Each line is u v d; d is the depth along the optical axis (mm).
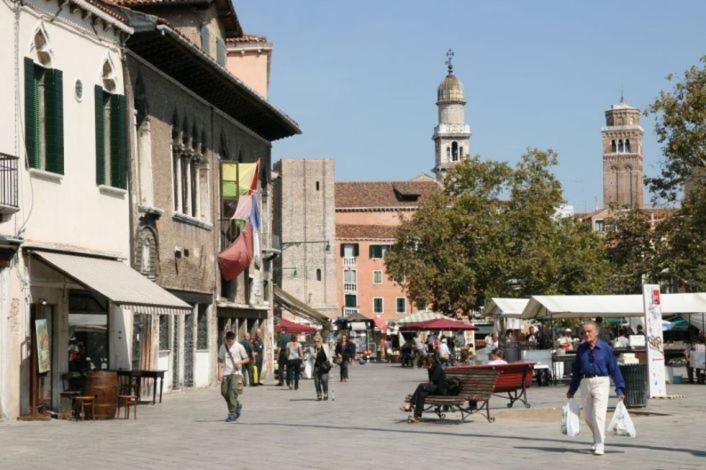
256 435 23422
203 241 46438
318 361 38188
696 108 62406
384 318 156625
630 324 73812
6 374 27844
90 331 33469
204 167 47188
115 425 26500
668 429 23688
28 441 22219
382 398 38906
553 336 66500
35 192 29406
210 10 49344
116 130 35094
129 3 46688
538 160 90438
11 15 28406
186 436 23250
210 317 47531
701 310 44812
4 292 27828
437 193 92562
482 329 122438
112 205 34719
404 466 17406
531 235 89562
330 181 151375
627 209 77125
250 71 58656
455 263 88312
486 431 23875
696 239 65000
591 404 19031
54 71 30578
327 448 20375
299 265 150750
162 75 40500
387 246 157875
